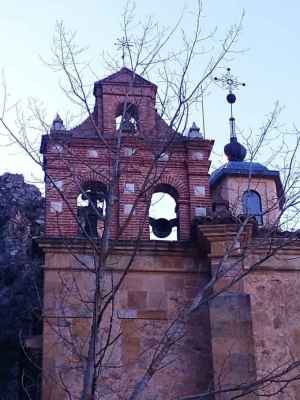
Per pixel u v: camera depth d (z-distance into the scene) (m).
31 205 34.66
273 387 19.56
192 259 21.58
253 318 20.62
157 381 19.78
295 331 20.58
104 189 22.39
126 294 20.84
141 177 22.48
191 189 22.83
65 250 20.86
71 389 19.19
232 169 28.12
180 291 21.12
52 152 22.42
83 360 15.70
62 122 23.38
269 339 20.39
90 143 22.95
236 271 20.33
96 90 24.58
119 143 14.16
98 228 22.77
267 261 21.25
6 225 33.16
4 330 29.66
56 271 20.73
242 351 19.36
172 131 16.53
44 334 19.81
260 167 28.58
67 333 19.92
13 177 36.03
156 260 21.42
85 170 22.48
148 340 20.31
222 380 18.89
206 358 20.17
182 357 20.14
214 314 19.92
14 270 31.17
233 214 17.25
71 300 20.36
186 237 22.11
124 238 21.56
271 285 21.09
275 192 27.69
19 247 32.12
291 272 21.33
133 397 11.84
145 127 22.81
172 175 23.00
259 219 26.25
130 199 22.12
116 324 20.39
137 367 19.88
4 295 30.42
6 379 28.78
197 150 23.38
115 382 19.56
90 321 20.17
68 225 21.56
